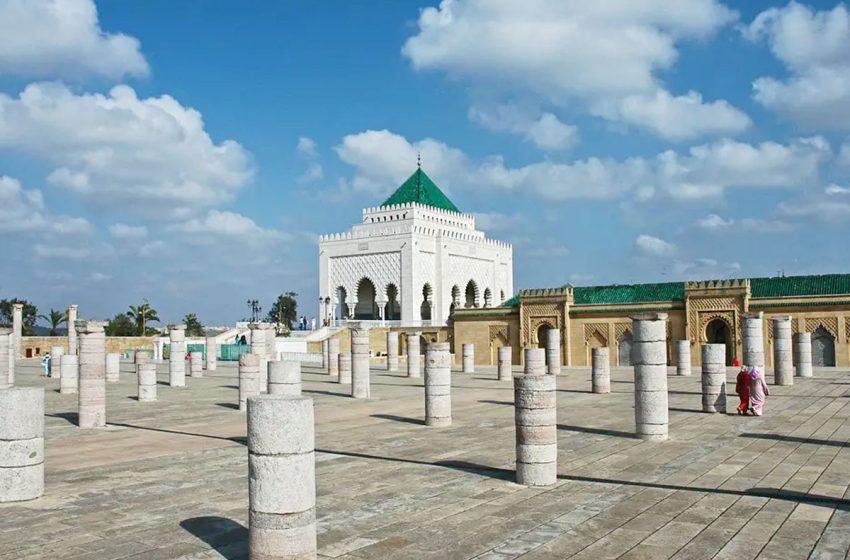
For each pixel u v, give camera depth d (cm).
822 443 1242
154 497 893
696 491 895
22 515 810
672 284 4388
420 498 871
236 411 1862
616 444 1253
